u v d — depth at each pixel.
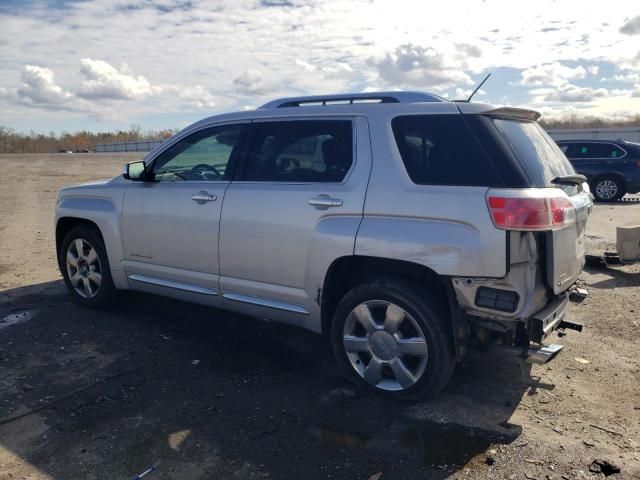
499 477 2.93
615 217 12.40
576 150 16.02
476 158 3.36
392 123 3.68
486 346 3.54
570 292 4.01
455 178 3.38
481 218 3.22
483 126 3.41
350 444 3.22
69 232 5.55
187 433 3.31
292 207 3.93
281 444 3.21
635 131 42.59
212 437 3.27
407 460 3.07
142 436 3.27
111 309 5.54
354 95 4.06
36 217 12.01
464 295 3.30
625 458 3.10
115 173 26.78
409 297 3.49
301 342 4.76
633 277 6.94
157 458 3.06
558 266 3.40
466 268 3.24
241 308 4.40
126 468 2.97
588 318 5.40
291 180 4.04
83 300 5.54
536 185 3.32
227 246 4.30
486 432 3.36
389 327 3.61
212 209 4.37
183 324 5.16
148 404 3.65
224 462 3.03
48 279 6.70
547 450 3.17
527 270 3.24
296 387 3.92
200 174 4.61
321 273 3.80
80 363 4.27
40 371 4.12
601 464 3.03
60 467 2.97
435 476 2.94
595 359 4.44
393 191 3.53
